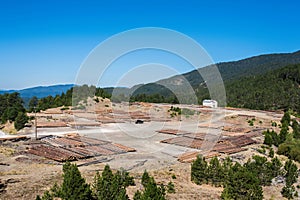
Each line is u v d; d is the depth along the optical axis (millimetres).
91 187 15984
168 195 16531
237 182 16906
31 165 22797
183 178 20406
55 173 20328
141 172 20547
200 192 17750
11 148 28875
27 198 15141
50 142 30531
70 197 12703
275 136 35094
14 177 19000
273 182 22453
